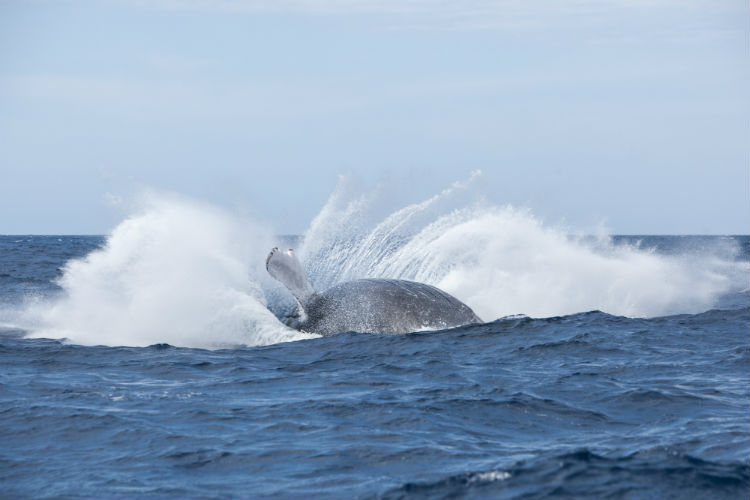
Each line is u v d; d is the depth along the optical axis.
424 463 25.16
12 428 29.91
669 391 35.38
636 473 22.98
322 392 36.19
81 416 31.39
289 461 25.67
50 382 38.44
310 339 50.75
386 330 51.62
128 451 27.05
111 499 22.28
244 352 47.50
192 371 41.66
